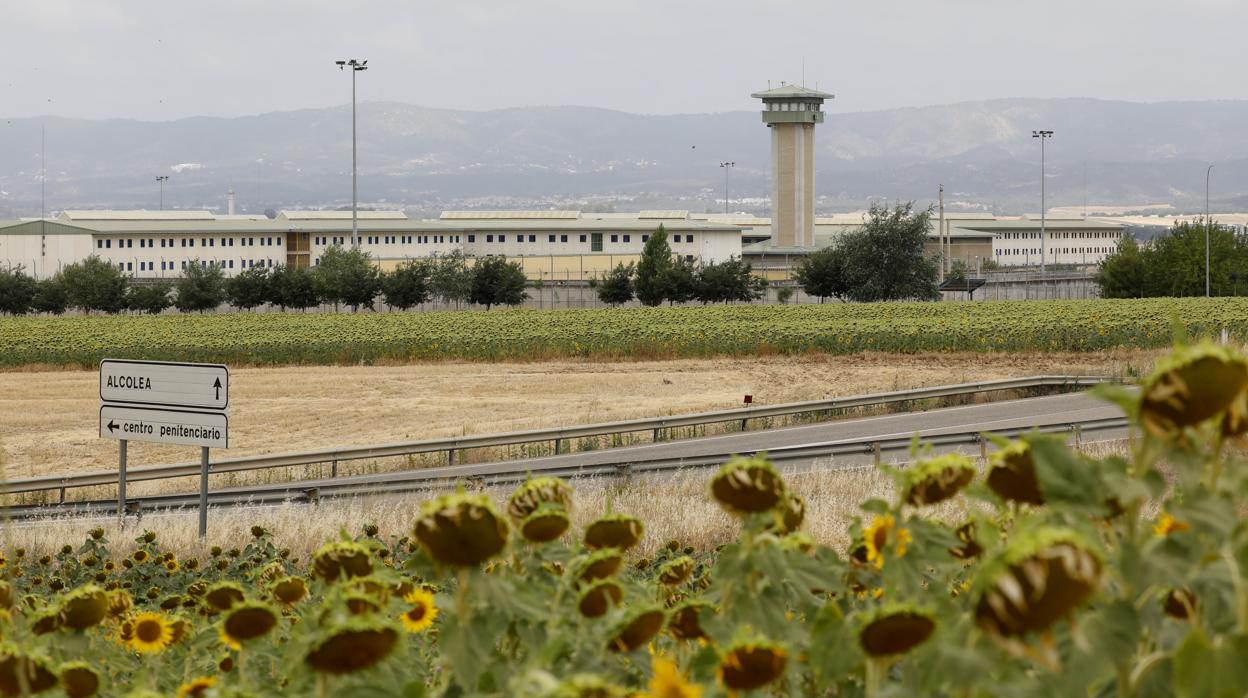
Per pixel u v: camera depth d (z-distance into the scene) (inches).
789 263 6889.8
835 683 136.1
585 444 1581.0
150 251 6471.5
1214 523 95.1
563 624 134.7
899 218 4591.5
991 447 1256.2
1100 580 82.0
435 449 1437.0
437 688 154.2
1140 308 3661.4
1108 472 101.6
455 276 4741.6
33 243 6269.7
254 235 6697.8
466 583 120.1
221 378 928.3
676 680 106.3
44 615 159.0
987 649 92.2
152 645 181.5
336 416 2007.9
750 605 131.4
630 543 145.6
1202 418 95.3
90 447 1737.2
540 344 2832.2
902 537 132.6
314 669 111.8
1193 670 90.0
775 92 7155.5
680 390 2235.5
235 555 432.8
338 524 797.2
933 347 2637.8
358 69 4798.2
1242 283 4790.8
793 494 158.6
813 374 2390.5
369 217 7495.1
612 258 6752.0
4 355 2861.7
